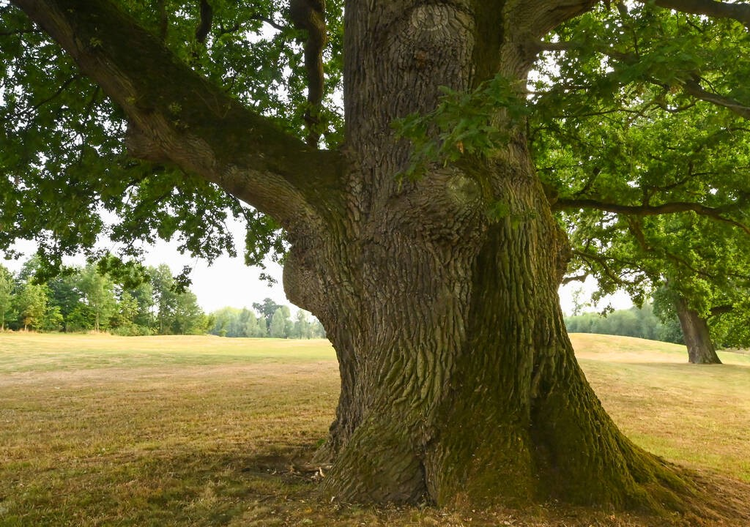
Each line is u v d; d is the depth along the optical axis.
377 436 4.11
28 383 17.89
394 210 4.39
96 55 4.73
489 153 2.69
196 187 8.66
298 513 3.74
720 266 12.39
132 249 10.05
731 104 3.81
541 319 4.36
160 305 86.56
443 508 3.58
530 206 4.61
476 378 4.12
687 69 3.02
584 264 13.71
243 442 7.39
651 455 4.95
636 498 3.67
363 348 4.70
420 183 4.23
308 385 16.34
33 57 7.32
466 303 4.35
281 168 4.80
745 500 4.39
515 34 4.64
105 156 7.18
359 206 4.73
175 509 4.22
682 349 42.00
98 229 8.85
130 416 10.42
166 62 5.01
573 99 4.07
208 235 10.44
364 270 4.60
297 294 4.98
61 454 6.74
